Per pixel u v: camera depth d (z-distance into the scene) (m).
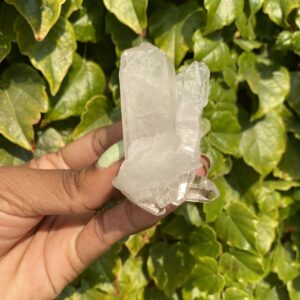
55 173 0.22
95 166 0.20
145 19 0.29
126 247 0.36
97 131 0.27
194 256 0.35
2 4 0.28
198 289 0.37
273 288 0.40
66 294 0.34
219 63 0.31
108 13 0.31
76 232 0.25
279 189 0.36
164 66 0.17
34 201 0.22
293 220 0.38
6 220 0.24
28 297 0.26
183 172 0.17
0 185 0.23
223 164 0.34
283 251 0.39
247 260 0.34
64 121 0.32
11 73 0.30
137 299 0.37
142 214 0.22
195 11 0.31
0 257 0.26
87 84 0.32
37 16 0.26
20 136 0.29
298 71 0.34
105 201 0.21
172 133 0.17
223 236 0.34
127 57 0.17
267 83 0.33
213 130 0.33
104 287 0.35
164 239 0.36
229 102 0.33
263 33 0.33
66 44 0.29
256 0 0.31
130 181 0.17
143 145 0.17
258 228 0.36
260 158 0.34
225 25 0.30
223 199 0.34
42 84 0.29
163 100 0.17
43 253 0.26
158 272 0.36
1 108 0.29
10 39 0.28
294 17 0.31
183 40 0.31
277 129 0.34
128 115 0.17
